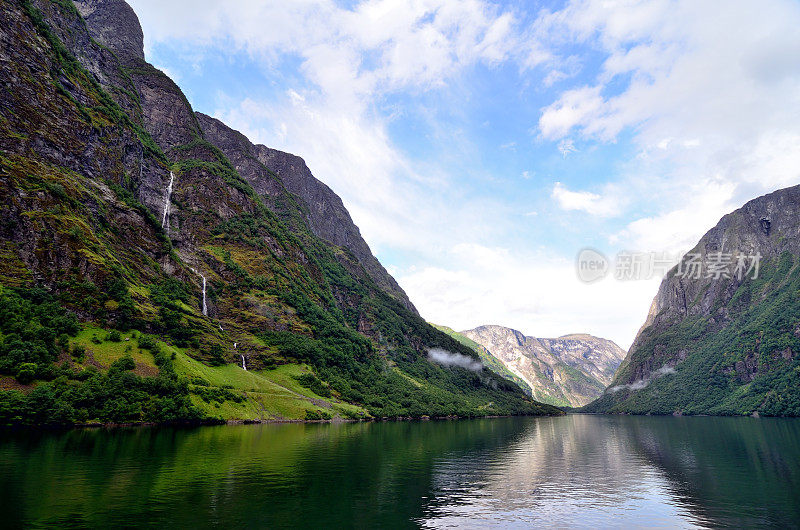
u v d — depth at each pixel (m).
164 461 57.97
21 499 38.31
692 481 55.59
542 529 35.12
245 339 175.25
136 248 162.62
